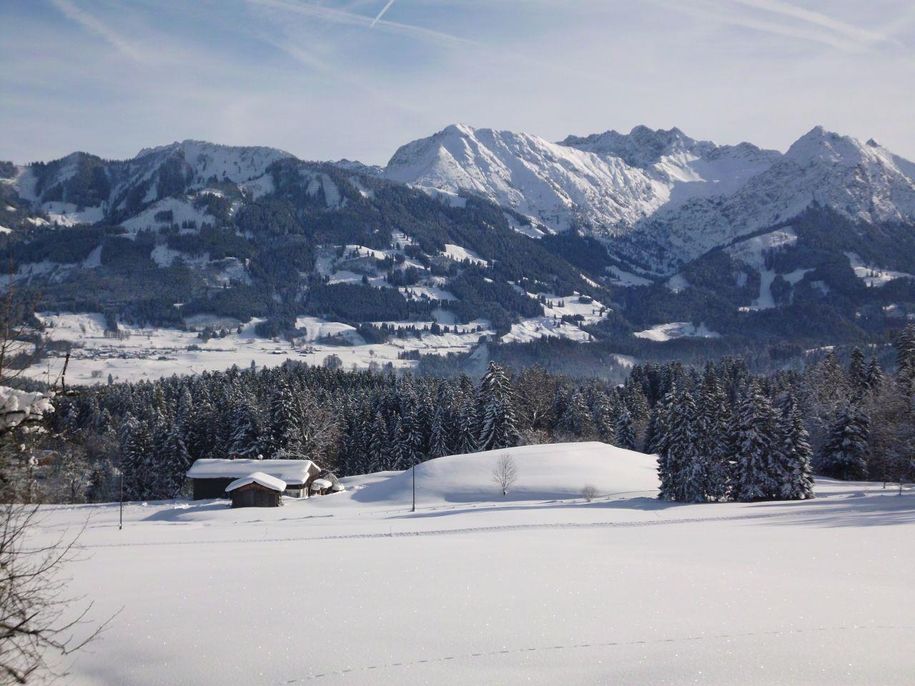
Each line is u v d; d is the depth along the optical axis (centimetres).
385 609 1872
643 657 1448
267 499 7425
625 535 3772
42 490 1253
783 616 1697
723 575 2253
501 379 10100
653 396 13875
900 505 5038
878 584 2080
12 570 1218
